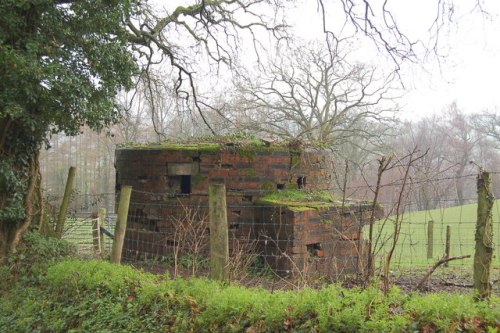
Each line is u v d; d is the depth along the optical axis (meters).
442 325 3.82
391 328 3.90
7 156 8.74
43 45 8.26
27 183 9.09
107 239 14.84
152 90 15.21
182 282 5.70
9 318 6.77
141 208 10.11
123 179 10.62
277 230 8.66
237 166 9.53
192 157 9.65
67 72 8.12
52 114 8.35
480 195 4.76
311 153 10.18
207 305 5.00
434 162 23.05
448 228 10.89
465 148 27.84
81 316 6.01
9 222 8.83
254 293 4.97
